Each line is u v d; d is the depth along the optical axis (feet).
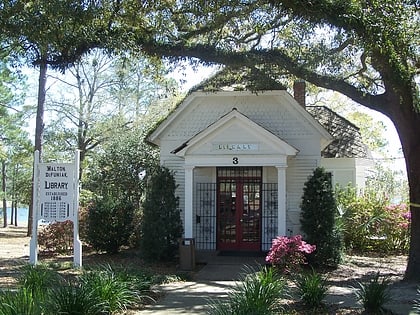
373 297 29.43
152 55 41.88
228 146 54.70
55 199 47.96
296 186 60.03
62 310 24.62
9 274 43.70
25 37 36.60
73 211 47.78
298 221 59.36
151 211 52.60
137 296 31.53
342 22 33.71
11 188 134.51
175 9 41.52
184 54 41.81
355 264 53.01
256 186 61.26
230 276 45.39
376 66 39.52
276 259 44.19
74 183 47.98
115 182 80.79
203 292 37.29
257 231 60.80
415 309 29.86
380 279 42.65
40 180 48.03
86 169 98.99
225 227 61.41
